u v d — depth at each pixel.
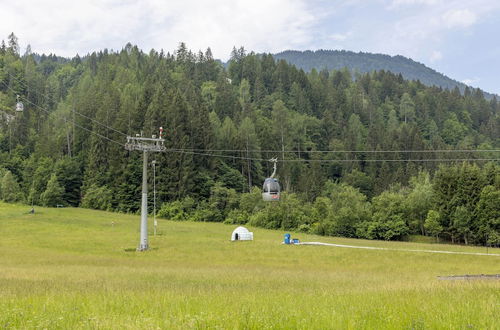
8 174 127.69
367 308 12.99
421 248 58.22
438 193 100.44
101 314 12.47
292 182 149.25
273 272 32.12
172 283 22.52
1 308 13.41
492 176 101.31
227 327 10.62
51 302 14.41
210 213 117.06
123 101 148.75
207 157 135.50
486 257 46.19
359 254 48.03
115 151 130.12
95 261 42.09
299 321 11.15
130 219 106.31
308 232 103.88
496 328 10.37
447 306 13.05
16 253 48.84
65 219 96.31
